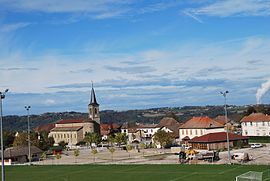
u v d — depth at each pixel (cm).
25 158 13838
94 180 8331
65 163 12212
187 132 18500
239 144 14562
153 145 17050
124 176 8638
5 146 18725
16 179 8931
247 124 19962
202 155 10856
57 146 19912
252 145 14762
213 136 14562
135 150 16138
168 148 16438
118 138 19488
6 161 12781
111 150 14412
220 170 8581
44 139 18412
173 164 10175
